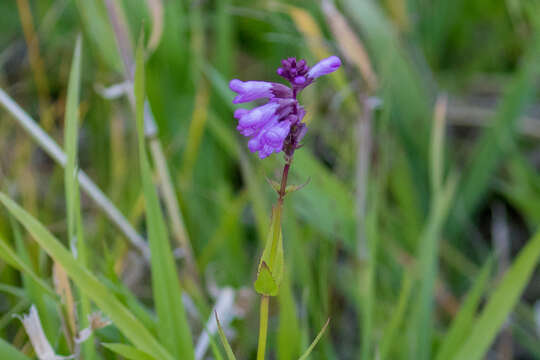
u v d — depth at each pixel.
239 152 0.71
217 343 0.69
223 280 0.79
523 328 0.83
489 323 0.65
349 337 0.84
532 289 0.92
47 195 0.94
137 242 0.72
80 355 0.63
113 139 0.85
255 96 0.56
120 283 0.65
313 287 0.71
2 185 0.79
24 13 0.88
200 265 0.75
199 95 0.83
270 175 0.75
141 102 0.60
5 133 0.89
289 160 0.56
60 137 0.95
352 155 0.82
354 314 0.87
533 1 0.92
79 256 0.61
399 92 0.90
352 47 0.72
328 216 0.73
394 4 0.93
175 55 0.85
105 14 0.72
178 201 0.77
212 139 0.91
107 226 0.82
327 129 0.88
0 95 0.68
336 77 0.73
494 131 0.94
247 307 0.71
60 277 0.61
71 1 0.92
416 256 0.81
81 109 0.91
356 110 0.73
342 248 0.90
